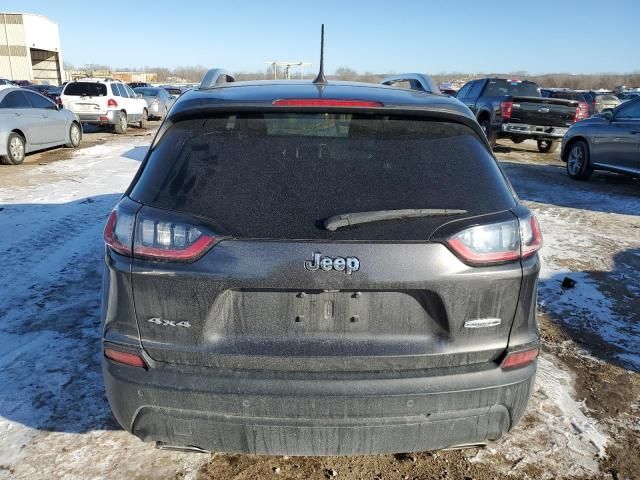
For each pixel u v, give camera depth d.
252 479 2.46
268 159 2.07
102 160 11.58
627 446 2.75
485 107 14.13
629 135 9.43
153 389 1.96
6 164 10.77
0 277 4.72
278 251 1.90
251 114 2.19
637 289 4.88
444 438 2.04
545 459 2.64
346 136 2.15
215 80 2.74
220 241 1.92
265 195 1.98
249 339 1.97
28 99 11.70
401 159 2.11
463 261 1.96
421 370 2.00
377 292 1.96
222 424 1.96
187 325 1.96
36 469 2.46
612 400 3.13
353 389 1.93
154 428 2.02
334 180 2.02
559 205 8.38
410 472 2.53
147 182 2.11
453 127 2.27
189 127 2.20
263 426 1.95
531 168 12.18
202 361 1.97
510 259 2.03
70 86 16.75
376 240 1.92
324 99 2.21
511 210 2.09
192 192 2.01
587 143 10.34
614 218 7.63
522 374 2.09
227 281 1.91
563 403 3.08
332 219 1.90
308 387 1.93
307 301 1.96
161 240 1.95
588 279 5.09
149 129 19.69
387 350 1.98
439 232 1.95
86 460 2.53
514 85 14.99
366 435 1.98
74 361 3.34
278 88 2.53
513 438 2.78
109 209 7.19
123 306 2.01
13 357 3.38
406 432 1.99
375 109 2.19
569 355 3.64
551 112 13.06
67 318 3.94
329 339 1.98
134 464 2.52
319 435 1.96
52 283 4.62
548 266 5.44
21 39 50.19
